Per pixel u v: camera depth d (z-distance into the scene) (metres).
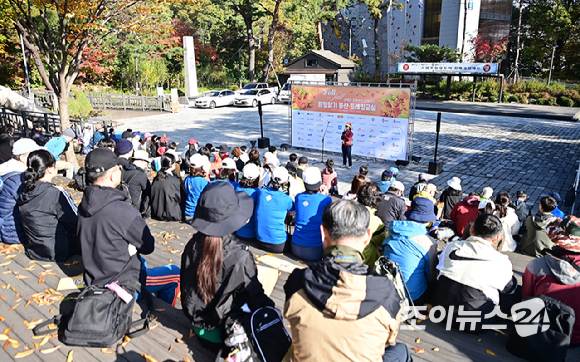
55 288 3.70
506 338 3.39
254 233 5.56
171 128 21.83
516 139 18.33
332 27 46.97
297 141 16.98
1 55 27.42
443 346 3.27
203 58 50.78
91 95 31.06
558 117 24.91
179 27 47.56
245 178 5.41
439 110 29.47
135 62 36.97
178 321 3.20
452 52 39.56
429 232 6.21
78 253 4.39
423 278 3.71
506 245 5.65
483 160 14.52
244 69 54.84
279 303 3.77
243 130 21.20
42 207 4.03
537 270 3.45
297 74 37.25
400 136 13.95
